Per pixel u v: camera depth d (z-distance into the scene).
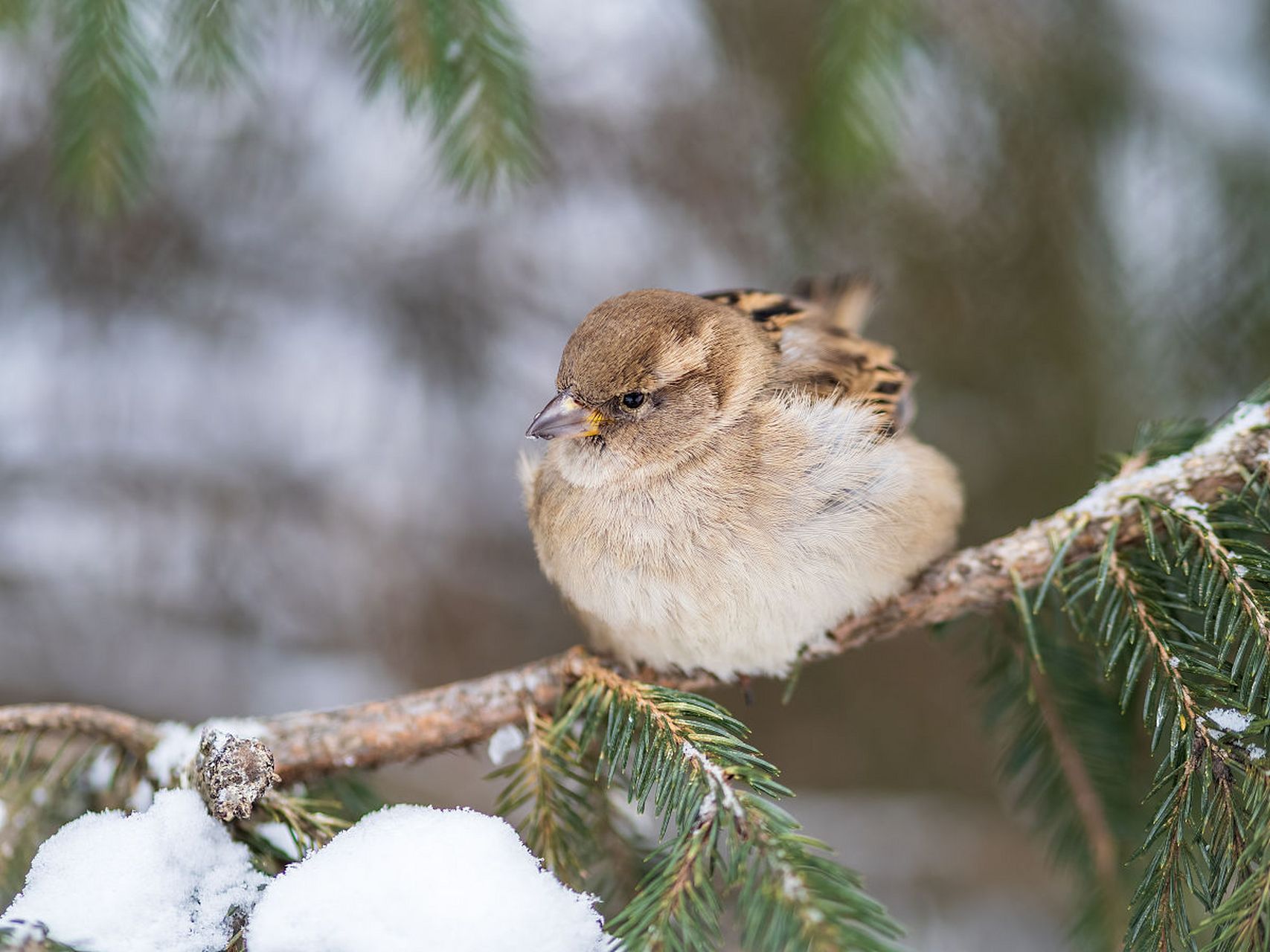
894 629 5.93
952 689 10.37
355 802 5.66
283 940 4.04
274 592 9.46
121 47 6.32
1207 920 3.95
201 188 8.82
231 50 6.61
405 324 9.41
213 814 4.59
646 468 5.87
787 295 8.36
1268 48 8.60
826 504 5.65
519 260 9.36
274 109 8.80
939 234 8.88
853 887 3.91
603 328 6.13
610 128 9.18
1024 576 5.54
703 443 5.84
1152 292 8.54
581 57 9.15
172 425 9.16
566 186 9.24
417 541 9.71
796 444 5.73
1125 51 8.50
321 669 9.52
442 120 6.22
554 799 5.22
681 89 9.14
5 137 8.31
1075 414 9.03
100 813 4.73
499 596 9.96
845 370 6.64
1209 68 8.60
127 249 8.77
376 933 4.01
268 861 4.64
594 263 9.38
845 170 7.05
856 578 5.68
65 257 8.70
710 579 5.70
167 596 9.25
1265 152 8.34
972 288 8.96
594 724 5.15
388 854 4.22
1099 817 6.23
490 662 9.88
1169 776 4.48
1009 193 8.67
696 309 6.30
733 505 5.70
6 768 5.29
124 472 9.11
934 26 8.21
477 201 9.07
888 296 9.12
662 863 4.25
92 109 6.35
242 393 9.25
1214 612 4.71
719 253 9.42
